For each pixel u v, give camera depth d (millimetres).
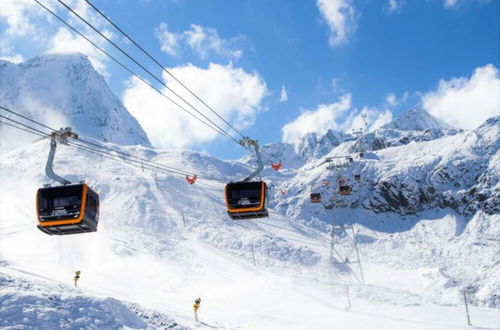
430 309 65438
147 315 28141
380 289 79188
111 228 102500
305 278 81312
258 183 25266
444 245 177625
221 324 36125
